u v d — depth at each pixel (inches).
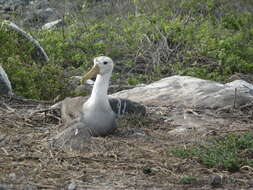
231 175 475.2
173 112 617.0
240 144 523.8
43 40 863.1
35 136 526.9
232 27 981.8
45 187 438.3
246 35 949.8
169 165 480.4
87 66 815.7
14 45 735.7
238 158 496.1
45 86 682.8
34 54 754.8
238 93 645.3
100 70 543.5
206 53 853.2
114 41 874.8
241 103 637.9
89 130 532.1
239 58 855.1
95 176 458.3
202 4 1002.7
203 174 474.3
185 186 453.1
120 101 585.9
